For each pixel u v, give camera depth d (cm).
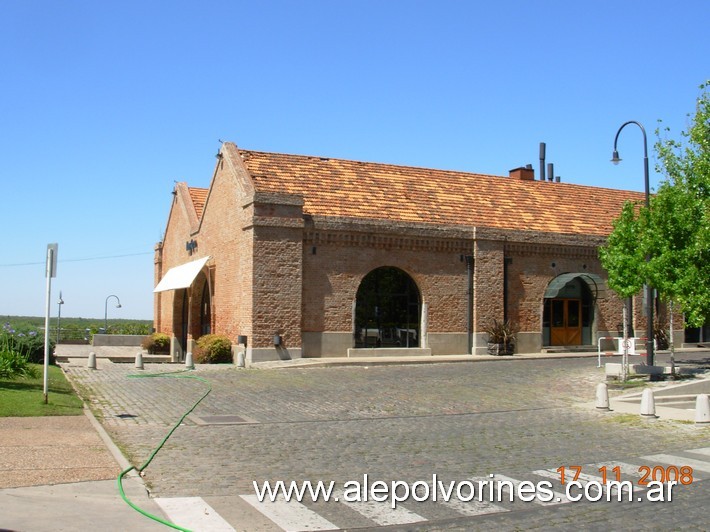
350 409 1587
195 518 744
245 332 2567
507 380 2095
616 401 1733
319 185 2873
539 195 3447
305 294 2630
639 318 3312
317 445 1173
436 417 1511
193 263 3244
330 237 2673
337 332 2670
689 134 2511
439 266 2880
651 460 1084
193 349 3262
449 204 3084
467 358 2748
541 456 1108
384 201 2930
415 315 2861
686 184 2453
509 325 2961
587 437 1295
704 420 1439
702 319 2119
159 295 4038
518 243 3039
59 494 798
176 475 930
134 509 761
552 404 1705
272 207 2567
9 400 1410
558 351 3092
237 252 2706
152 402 1603
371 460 1060
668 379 2064
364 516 772
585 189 3656
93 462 949
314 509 795
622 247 2111
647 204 2259
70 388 1709
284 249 2583
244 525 729
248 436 1238
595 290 3219
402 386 1967
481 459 1080
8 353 1772
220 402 1634
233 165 2791
